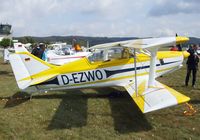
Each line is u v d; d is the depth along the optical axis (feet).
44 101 28.53
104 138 18.85
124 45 25.21
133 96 22.72
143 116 23.18
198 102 27.50
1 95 31.58
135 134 19.45
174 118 22.59
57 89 28.58
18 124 21.66
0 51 146.82
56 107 26.27
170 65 32.07
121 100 28.86
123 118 22.91
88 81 28.73
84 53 58.90
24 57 27.81
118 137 18.98
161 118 22.63
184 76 45.73
